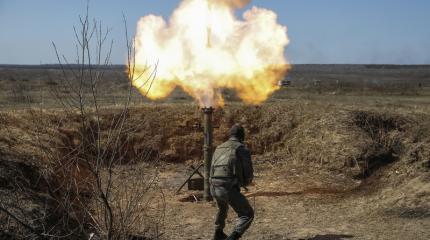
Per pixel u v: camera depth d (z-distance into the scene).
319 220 8.33
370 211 8.73
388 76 110.69
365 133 13.05
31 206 6.36
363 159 11.91
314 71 159.75
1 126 9.55
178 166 12.99
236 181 6.71
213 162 6.88
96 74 4.74
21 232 5.88
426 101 27.41
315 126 13.67
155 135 13.48
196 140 13.77
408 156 11.51
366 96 33.81
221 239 7.07
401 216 8.28
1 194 6.46
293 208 9.10
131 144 12.68
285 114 14.60
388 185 10.37
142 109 14.20
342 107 14.93
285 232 7.69
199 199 9.77
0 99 15.79
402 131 13.19
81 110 4.82
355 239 7.25
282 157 13.45
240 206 6.71
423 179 9.80
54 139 6.32
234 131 7.02
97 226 5.69
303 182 11.19
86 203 6.25
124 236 5.32
